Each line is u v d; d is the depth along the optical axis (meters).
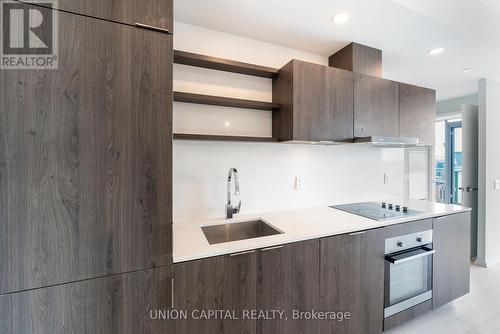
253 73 2.00
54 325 0.96
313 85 1.85
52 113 0.93
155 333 1.13
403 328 1.90
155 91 1.09
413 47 2.20
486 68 2.70
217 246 1.32
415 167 3.51
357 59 2.13
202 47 1.88
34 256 0.92
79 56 0.97
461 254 2.20
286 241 1.43
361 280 1.68
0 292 0.89
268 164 2.14
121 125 1.04
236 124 1.99
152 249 1.11
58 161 0.95
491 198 3.04
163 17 1.11
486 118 2.98
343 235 1.62
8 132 0.88
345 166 2.53
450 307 2.17
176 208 1.82
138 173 1.07
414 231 1.92
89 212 1.00
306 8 1.64
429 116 2.44
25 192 0.91
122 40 1.03
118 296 1.05
